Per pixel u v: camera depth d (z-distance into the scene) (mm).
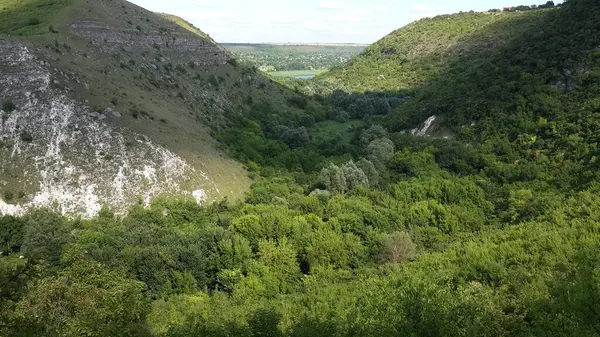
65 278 23531
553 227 42250
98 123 70000
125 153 68375
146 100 84312
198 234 54469
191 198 68000
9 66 69812
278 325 32188
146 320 28156
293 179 81438
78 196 61938
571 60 72188
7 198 58562
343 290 40000
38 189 60781
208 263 51875
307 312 34781
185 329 29359
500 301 29234
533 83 75000
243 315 34656
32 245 49531
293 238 55406
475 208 62438
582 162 58750
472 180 68250
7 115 65562
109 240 52000
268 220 56625
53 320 19531
